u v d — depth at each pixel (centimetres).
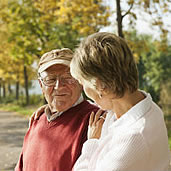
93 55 125
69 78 190
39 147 196
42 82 195
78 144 182
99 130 157
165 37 874
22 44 1498
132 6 744
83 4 884
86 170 141
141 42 958
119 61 124
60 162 183
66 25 1308
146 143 121
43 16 1296
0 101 3475
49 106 201
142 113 128
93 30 901
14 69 2655
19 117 1653
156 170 127
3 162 632
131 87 128
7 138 934
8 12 1505
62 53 192
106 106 137
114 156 121
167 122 984
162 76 3847
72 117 193
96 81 127
